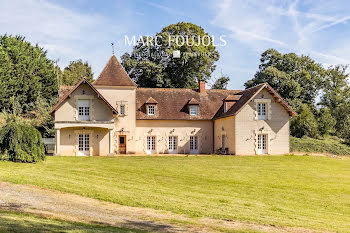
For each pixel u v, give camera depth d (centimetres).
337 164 2530
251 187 1591
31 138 2017
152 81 4753
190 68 4775
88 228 842
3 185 1333
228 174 1927
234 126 3011
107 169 1966
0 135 1936
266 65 5394
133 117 3209
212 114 3441
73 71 6075
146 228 902
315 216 1142
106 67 3244
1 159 1936
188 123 3394
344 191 1575
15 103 4016
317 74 5356
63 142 2970
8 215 901
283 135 3114
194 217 1054
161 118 3300
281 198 1397
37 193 1251
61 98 2988
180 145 3356
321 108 5300
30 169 1748
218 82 5684
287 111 3133
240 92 3494
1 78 4003
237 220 1036
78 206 1116
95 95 2962
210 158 2673
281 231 944
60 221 896
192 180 1712
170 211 1115
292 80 4828
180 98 3516
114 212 1072
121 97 3203
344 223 1073
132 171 1928
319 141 3900
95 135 3019
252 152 3028
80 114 2958
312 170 2188
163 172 1927
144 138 3288
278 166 2312
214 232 902
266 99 3089
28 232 749
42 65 4700
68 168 1916
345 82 5481
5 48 4347
